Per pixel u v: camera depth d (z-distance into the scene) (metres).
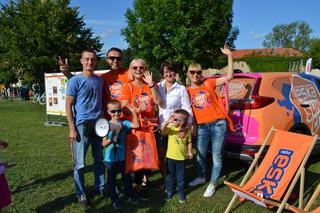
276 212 3.51
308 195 4.24
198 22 14.80
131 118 4.02
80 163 3.82
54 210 3.88
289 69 28.95
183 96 4.18
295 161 3.69
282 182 3.62
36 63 20.33
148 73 3.90
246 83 4.82
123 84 4.10
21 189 4.55
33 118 12.80
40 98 21.61
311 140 3.64
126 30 17.20
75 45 22.03
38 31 20.27
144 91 4.03
